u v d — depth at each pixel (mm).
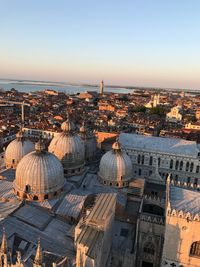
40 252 49469
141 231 74562
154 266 75812
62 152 97000
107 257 67812
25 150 100000
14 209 72062
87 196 80062
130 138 132500
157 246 74250
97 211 63688
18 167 79250
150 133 187500
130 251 73438
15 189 79375
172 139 130875
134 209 89250
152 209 90188
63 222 73750
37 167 77000
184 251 66688
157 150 123375
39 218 71938
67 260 57875
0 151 150750
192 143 127250
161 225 72812
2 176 93125
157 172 112188
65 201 78188
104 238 60562
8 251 55969
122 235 78250
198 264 66500
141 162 125812
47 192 77500
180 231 65750
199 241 65375
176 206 69500
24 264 54781
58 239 66875
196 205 70438
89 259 52156
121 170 94188
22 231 66000
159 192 105312
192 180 122375
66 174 97562
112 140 134000
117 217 83188
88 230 59344
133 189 95750
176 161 122375
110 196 72062
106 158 96312
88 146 115250
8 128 191500
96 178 101312
